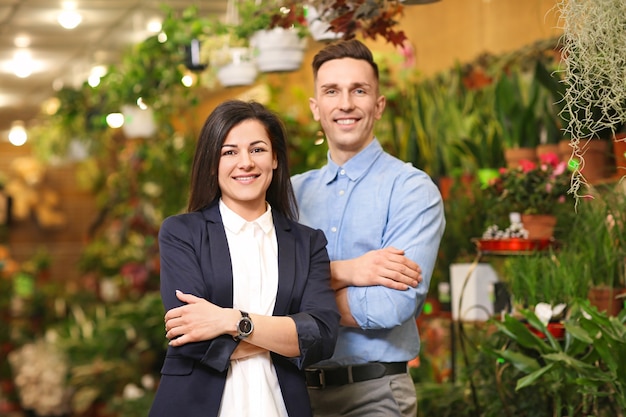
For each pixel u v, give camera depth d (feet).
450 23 23.24
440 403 14.79
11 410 33.22
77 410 27.37
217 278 8.84
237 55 17.48
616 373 10.65
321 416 10.30
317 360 8.85
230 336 8.54
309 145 22.84
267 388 8.70
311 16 14.28
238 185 9.05
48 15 27.91
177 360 8.69
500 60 19.31
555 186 13.53
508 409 12.57
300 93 24.73
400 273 9.70
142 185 31.81
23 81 38.29
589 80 9.27
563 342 12.06
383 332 10.14
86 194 56.49
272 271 9.04
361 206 10.40
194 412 8.59
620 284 12.60
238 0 18.20
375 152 10.57
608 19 9.12
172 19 19.25
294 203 9.84
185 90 21.50
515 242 13.43
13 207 53.26
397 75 23.98
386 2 12.28
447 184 19.15
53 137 36.45
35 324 37.19
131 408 24.66
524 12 19.88
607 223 12.67
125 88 21.77
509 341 12.67
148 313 28.55
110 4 26.68
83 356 29.68
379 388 10.11
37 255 43.37
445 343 17.71
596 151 12.51
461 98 20.29
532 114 16.33
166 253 8.95
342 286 9.98
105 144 34.94
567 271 12.57
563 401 12.19
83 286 39.04
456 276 15.88
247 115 9.16
